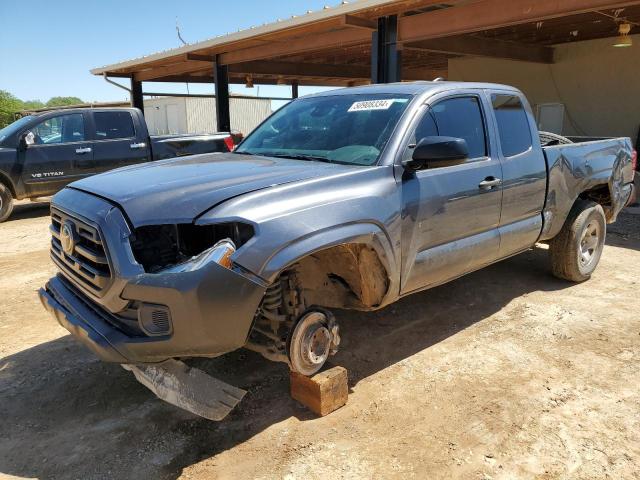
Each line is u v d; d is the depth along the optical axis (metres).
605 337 4.55
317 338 3.45
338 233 3.21
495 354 4.27
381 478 2.87
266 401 3.62
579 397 3.63
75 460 3.04
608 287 5.81
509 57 14.75
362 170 3.53
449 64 19.09
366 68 21.83
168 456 3.08
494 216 4.52
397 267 3.67
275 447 3.14
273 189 3.10
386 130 3.88
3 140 9.92
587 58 15.01
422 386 3.80
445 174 4.02
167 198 2.94
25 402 3.64
